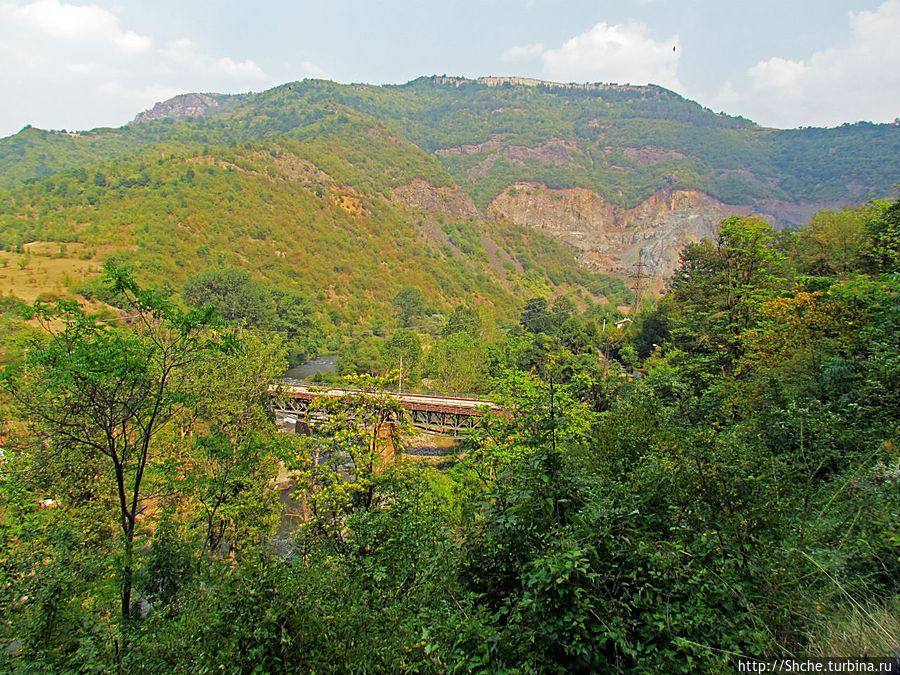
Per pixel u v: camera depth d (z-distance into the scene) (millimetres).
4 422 16531
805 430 8000
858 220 34812
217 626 6016
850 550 5730
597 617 4797
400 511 8977
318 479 18578
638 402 11953
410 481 13555
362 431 19812
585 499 6055
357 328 105562
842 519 6254
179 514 18297
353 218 176000
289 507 27281
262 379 23469
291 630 5660
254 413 22156
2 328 33250
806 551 5758
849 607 5246
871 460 7496
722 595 5090
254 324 81562
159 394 12758
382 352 70188
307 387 41406
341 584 7055
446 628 5492
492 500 6473
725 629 4910
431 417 43281
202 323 12750
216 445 16688
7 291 67938
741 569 5465
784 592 5227
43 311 11406
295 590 6176
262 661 5438
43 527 13336
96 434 15617
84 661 8578
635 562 5324
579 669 4777
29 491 16234
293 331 90000
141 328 14539
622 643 4680
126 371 11805
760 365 20391
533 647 4934
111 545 13484
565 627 4797
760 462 7016
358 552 9078
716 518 6117
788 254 38531
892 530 5824
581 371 36094
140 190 129625
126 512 12578
